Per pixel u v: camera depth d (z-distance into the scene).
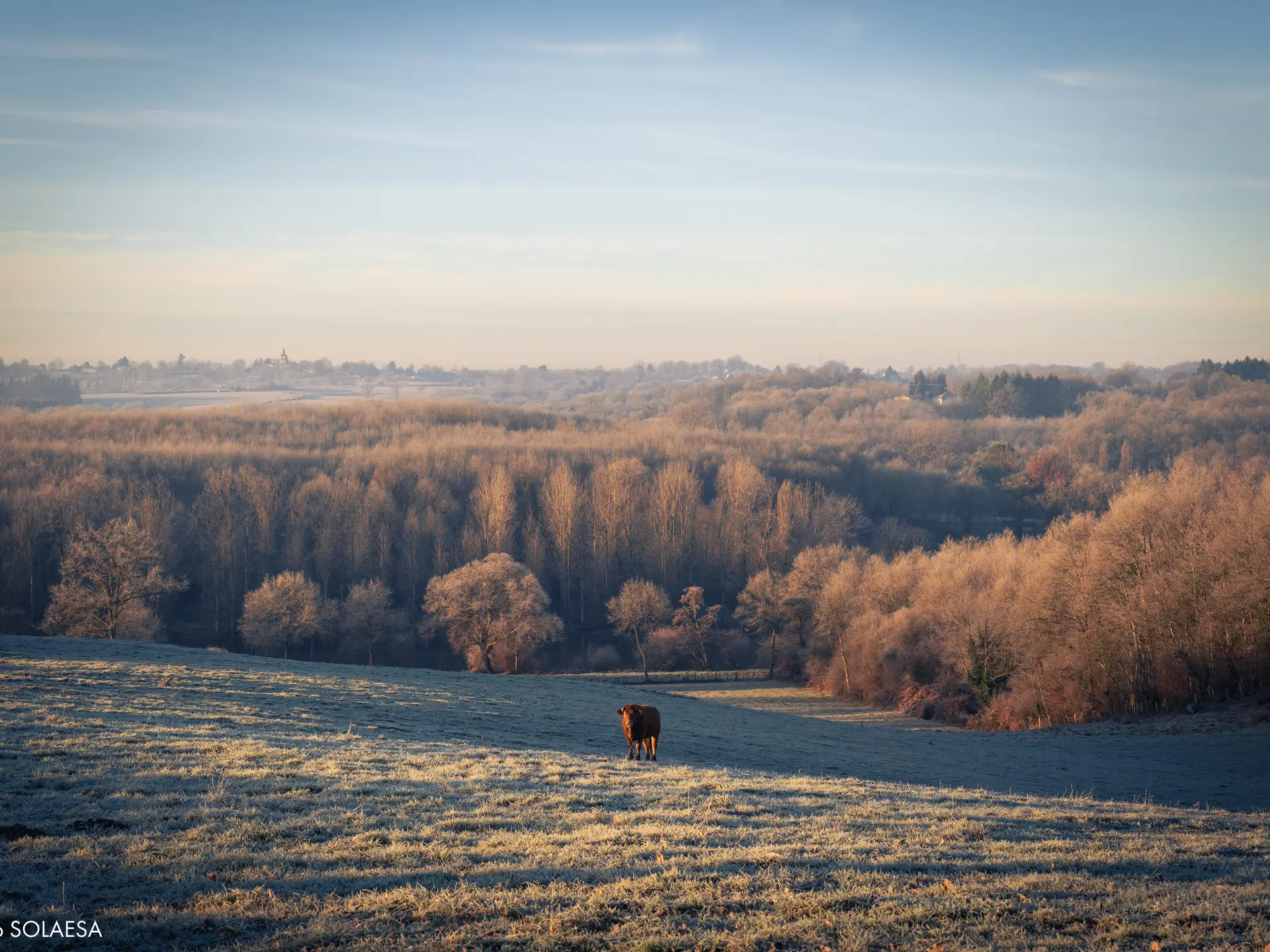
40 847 13.42
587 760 24.55
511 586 92.69
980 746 48.62
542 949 9.91
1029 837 15.52
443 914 10.95
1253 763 41.25
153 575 84.19
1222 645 60.47
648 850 13.73
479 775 20.25
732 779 21.62
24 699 28.12
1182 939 10.10
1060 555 73.44
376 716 32.66
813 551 111.69
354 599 102.00
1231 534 61.94
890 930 10.48
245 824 14.94
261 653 104.56
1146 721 59.50
